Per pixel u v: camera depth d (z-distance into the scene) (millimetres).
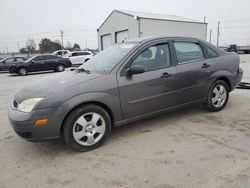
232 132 3666
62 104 3018
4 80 13789
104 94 3287
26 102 3059
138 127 4070
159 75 3744
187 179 2514
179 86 3986
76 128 3188
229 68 4645
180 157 2982
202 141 3404
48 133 3010
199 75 4211
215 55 4527
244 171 2598
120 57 3637
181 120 4309
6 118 5074
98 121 3365
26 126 2953
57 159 3117
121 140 3588
